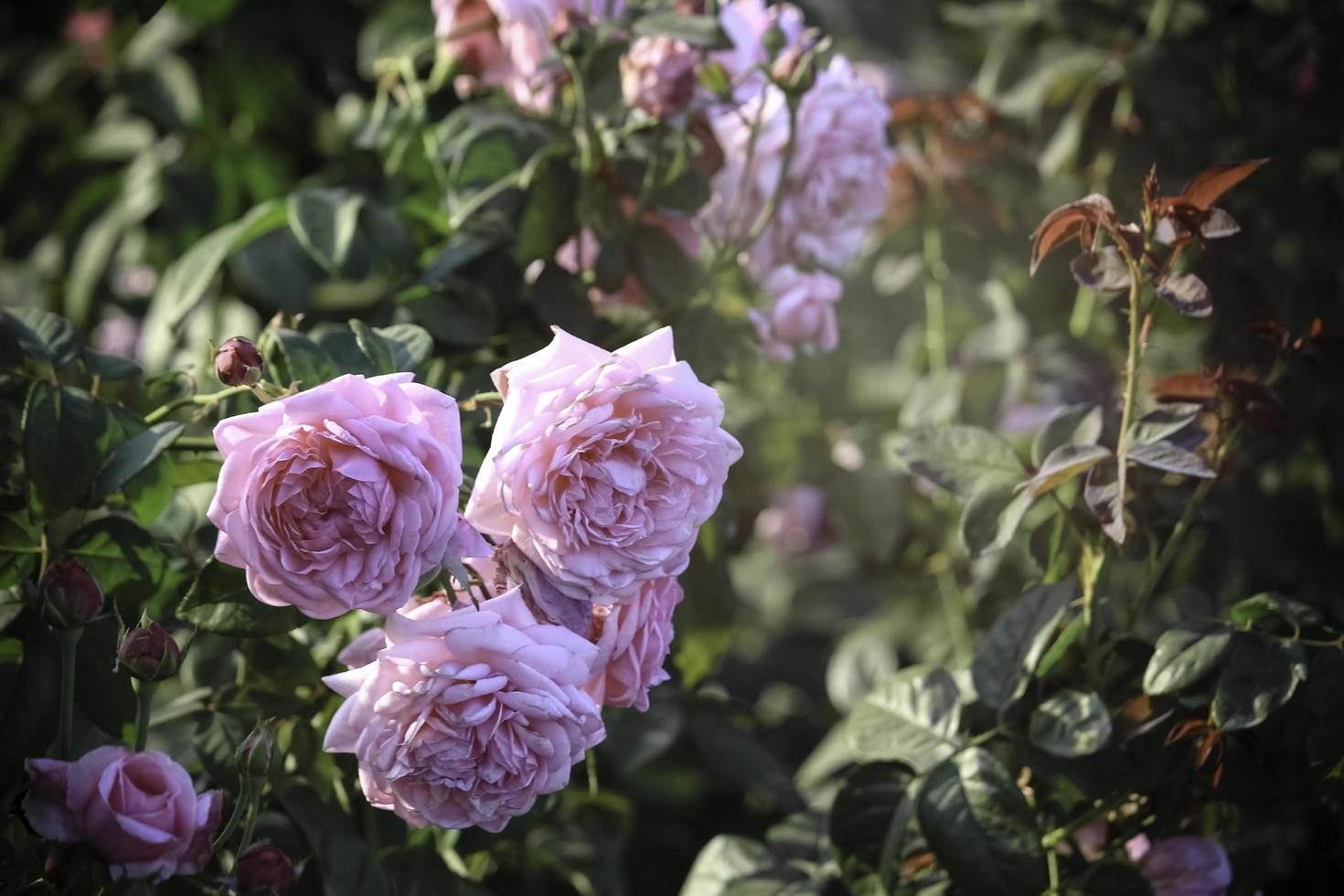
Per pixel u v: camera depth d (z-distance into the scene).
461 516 1.01
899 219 1.48
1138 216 1.41
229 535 0.99
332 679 1.01
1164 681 1.09
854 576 1.90
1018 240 1.47
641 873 1.57
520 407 1.00
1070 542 1.20
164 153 1.63
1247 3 1.46
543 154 1.21
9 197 1.87
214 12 1.58
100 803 1.02
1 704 1.06
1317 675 1.08
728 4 1.25
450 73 1.29
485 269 1.25
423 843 1.15
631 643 1.05
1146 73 1.39
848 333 1.61
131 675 1.05
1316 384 1.18
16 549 1.10
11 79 1.92
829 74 1.28
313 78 1.71
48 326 1.12
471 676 0.99
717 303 1.33
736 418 1.46
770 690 1.91
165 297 1.29
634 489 1.00
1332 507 1.45
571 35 1.18
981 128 1.46
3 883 1.05
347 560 0.99
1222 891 1.16
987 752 1.13
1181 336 1.44
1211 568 1.41
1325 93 1.46
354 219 1.23
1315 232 1.45
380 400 0.99
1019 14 1.51
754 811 1.63
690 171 1.22
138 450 1.07
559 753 1.00
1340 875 1.40
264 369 1.12
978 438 1.17
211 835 1.04
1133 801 1.16
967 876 1.10
